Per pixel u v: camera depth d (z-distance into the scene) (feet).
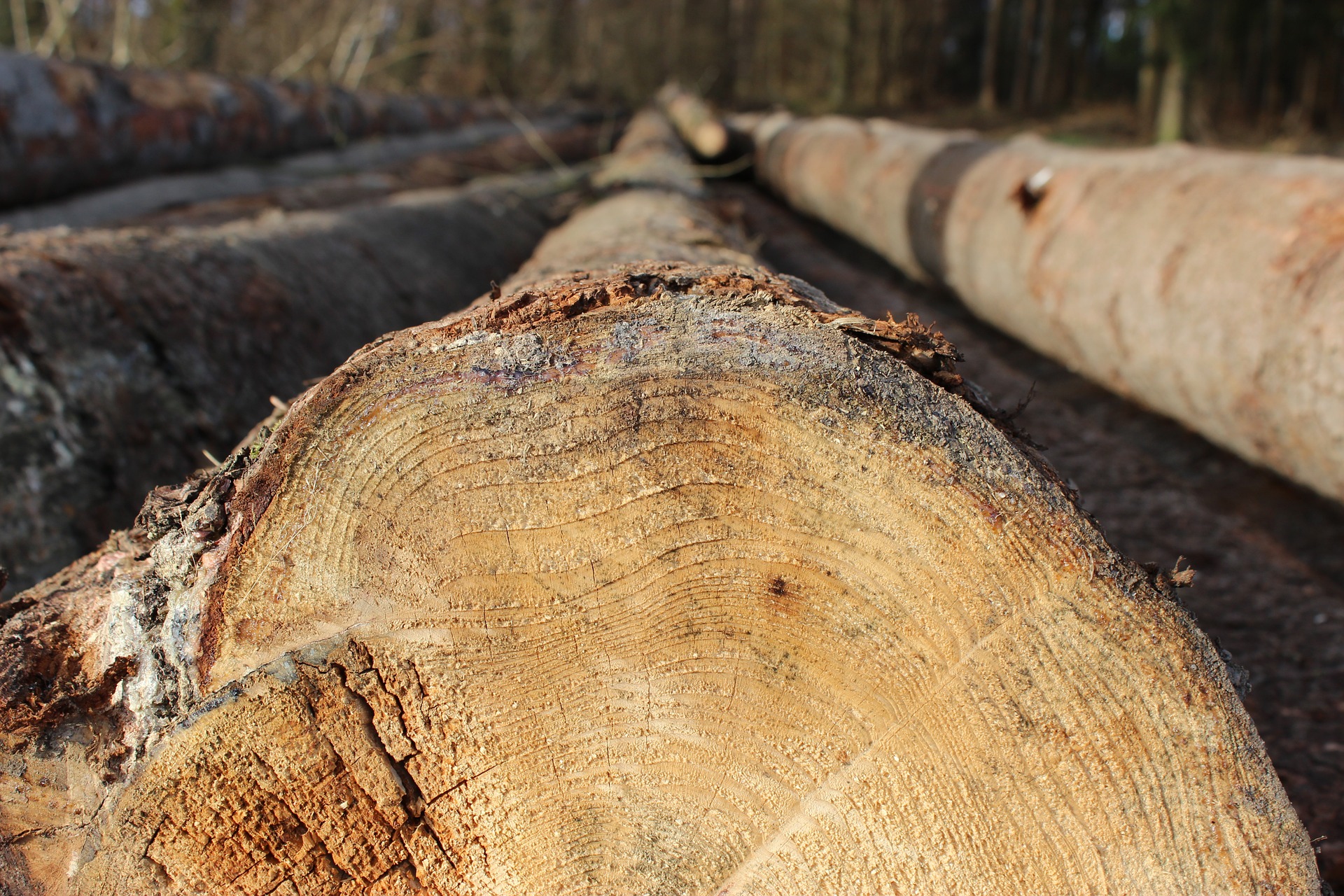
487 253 15.61
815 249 22.85
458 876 3.89
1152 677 3.26
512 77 48.42
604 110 43.50
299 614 3.58
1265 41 59.88
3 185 13.30
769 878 3.67
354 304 11.20
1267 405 9.97
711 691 3.54
